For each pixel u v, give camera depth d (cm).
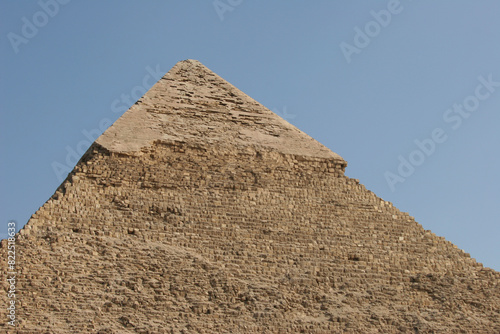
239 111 14688
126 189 13162
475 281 12800
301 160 14238
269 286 12088
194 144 14000
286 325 11569
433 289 12575
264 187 13662
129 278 11769
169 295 11688
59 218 12419
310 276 12362
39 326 10962
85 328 11019
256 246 12688
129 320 11231
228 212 13100
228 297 11806
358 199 13812
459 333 11944
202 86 14912
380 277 12625
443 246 13350
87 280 11638
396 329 11850
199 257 12275
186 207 13050
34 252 11800
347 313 11906
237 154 14062
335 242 13012
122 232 12462
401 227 13488
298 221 13212
